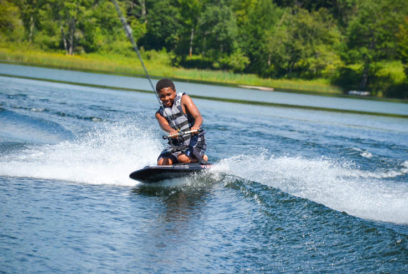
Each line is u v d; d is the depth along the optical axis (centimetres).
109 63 12206
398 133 2522
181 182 1026
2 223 695
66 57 12419
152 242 668
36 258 584
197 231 726
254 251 655
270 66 13075
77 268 566
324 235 718
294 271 591
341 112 4012
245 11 14250
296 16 12850
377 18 11819
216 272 583
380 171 1334
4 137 1470
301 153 1559
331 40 12788
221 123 2305
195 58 13838
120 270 569
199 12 13475
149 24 14475
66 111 2225
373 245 674
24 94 2908
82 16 13175
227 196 937
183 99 1052
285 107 4044
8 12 13262
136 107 2750
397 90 11450
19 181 952
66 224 716
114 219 758
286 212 831
